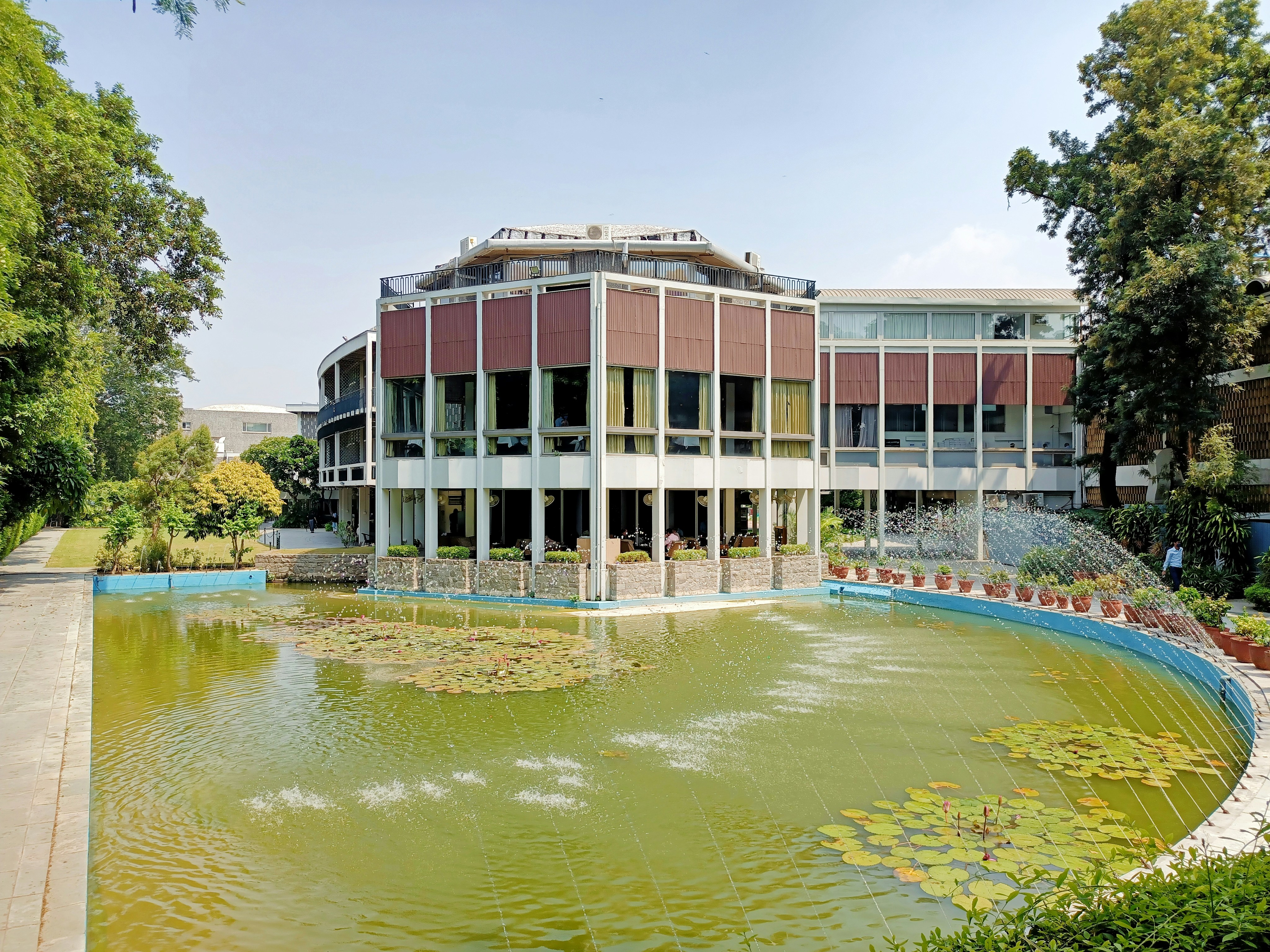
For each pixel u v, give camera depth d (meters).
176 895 7.01
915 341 35.66
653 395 24.73
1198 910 3.89
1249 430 24.23
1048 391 35.75
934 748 10.86
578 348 23.95
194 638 18.77
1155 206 23.58
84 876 6.43
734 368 26.11
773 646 17.89
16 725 10.46
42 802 7.91
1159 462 28.45
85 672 13.45
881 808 8.77
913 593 24.14
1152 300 22.72
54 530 51.44
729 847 7.86
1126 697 13.56
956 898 6.74
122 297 28.84
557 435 24.53
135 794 9.31
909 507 39.38
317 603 24.45
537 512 24.69
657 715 12.43
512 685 14.31
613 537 27.30
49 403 22.00
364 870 7.46
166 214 29.23
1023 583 22.02
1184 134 22.69
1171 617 16.95
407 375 26.66
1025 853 7.57
